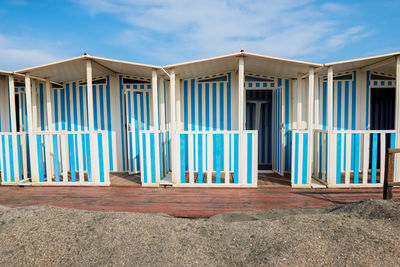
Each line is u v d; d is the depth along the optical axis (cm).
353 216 312
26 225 296
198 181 532
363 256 228
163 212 389
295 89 652
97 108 686
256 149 518
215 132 521
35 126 594
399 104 504
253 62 550
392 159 387
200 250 256
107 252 251
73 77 658
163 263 235
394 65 564
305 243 250
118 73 675
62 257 245
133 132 653
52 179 593
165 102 668
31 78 586
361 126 652
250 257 242
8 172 558
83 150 549
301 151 519
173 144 530
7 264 235
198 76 659
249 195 473
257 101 834
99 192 501
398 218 284
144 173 541
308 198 452
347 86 650
